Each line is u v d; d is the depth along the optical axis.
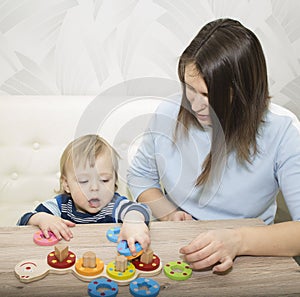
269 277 0.84
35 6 1.51
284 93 1.73
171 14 1.57
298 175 1.08
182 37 1.60
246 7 1.59
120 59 1.60
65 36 1.56
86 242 0.93
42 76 1.60
